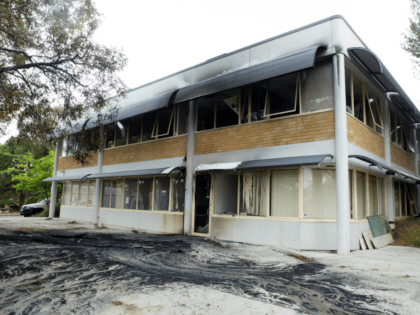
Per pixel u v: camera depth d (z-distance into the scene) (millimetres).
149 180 14703
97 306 4172
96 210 17438
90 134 13617
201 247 9188
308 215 9391
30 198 31344
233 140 11297
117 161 16562
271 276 5988
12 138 12633
